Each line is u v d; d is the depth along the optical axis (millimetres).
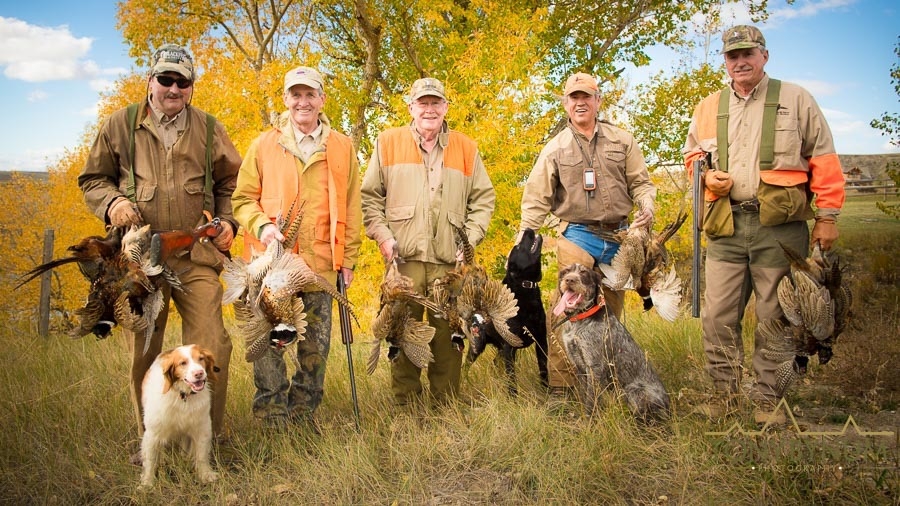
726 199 4395
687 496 3340
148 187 3854
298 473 3689
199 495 3477
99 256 3465
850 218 14406
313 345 4184
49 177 16672
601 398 4266
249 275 3545
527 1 11594
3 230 16500
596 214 4805
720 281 4508
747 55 4195
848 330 5551
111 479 3645
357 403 4398
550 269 9586
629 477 3551
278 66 9344
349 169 4312
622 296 5016
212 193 4141
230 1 13555
